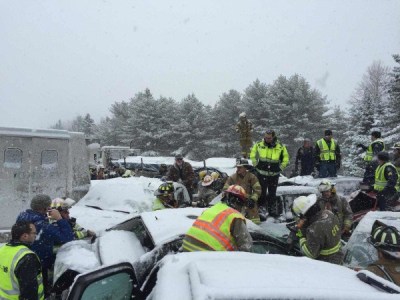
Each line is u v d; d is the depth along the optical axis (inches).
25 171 311.0
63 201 215.9
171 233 150.0
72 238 183.9
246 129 372.2
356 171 1153.4
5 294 129.5
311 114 1574.8
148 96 1974.7
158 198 257.6
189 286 81.4
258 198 256.7
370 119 1215.6
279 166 267.3
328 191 211.9
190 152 1800.0
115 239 167.0
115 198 319.6
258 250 159.2
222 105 1809.8
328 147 368.2
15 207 306.3
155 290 85.5
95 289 92.1
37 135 315.9
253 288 78.6
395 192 280.8
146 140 1898.4
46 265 177.6
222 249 134.5
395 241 134.6
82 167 353.7
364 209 285.3
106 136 2396.7
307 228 158.6
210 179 315.6
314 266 103.1
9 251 132.4
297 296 78.7
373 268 139.3
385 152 287.7
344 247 179.2
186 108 1851.6
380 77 1492.4
